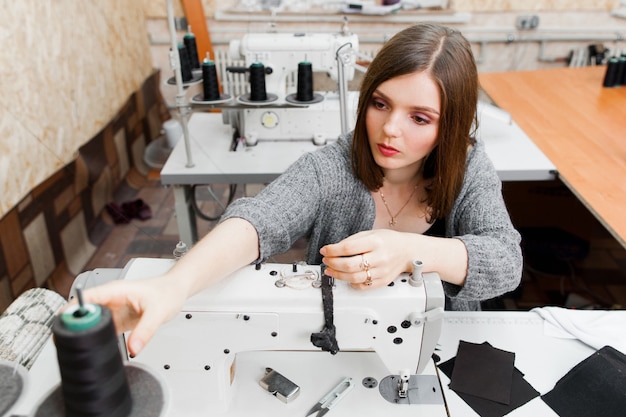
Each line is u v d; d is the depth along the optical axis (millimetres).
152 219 2420
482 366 978
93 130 2561
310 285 854
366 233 853
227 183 1886
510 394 923
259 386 936
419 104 926
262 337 852
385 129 950
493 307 1587
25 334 974
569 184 1778
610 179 1795
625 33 3756
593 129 2221
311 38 1952
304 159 1127
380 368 973
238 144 2072
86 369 494
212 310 827
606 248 2762
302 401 905
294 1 3725
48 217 2066
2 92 1878
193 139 2158
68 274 2053
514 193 2660
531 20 3721
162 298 651
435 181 1089
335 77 2008
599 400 897
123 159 2797
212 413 893
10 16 1942
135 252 2178
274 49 1948
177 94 1783
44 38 2164
